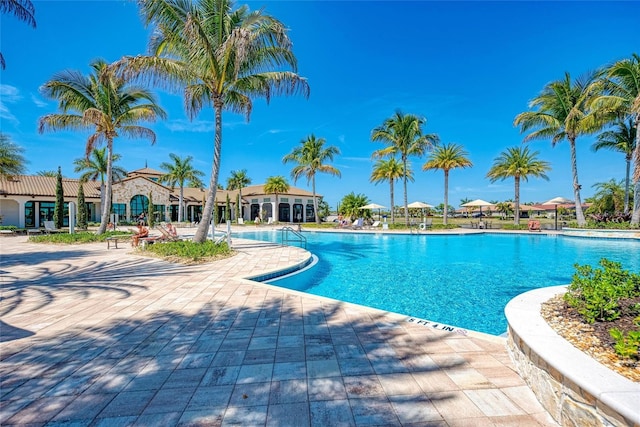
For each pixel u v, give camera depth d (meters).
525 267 10.09
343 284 8.11
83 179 30.88
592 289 3.19
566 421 1.99
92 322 4.12
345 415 2.19
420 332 3.73
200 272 7.56
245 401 2.36
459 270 9.70
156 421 2.13
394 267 10.23
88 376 2.74
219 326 3.96
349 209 32.75
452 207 67.69
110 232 17.39
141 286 6.16
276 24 10.28
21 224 26.83
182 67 10.76
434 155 28.05
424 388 2.52
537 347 2.33
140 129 16.72
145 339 3.55
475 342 3.43
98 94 15.05
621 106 17.64
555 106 21.33
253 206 44.59
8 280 6.70
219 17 10.50
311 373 2.77
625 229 18.08
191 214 40.81
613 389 1.74
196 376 2.73
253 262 9.05
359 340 3.50
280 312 4.52
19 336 3.65
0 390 2.54
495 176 28.52
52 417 2.19
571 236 18.41
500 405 2.29
